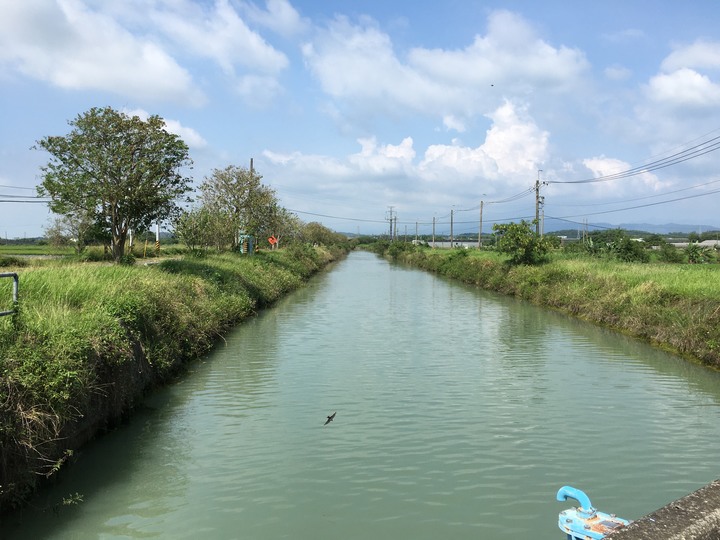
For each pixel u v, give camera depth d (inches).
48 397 237.8
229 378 436.1
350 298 1077.8
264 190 1413.6
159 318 452.8
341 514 219.0
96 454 279.0
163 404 366.6
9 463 212.8
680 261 1360.7
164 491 238.8
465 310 893.8
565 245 1822.1
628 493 239.0
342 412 350.6
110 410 313.9
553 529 207.6
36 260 1043.9
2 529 205.8
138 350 366.0
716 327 514.6
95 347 293.1
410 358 515.5
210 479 251.3
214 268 807.1
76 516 216.7
